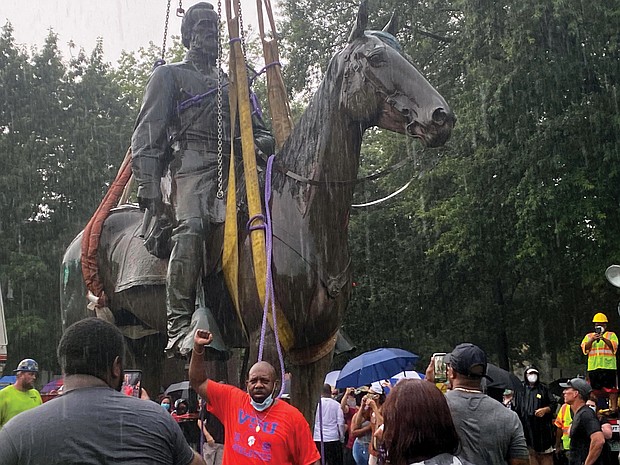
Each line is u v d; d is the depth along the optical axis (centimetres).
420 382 289
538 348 3136
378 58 566
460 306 2767
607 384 1182
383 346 2797
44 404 298
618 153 1900
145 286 673
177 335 579
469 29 1984
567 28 1881
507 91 1939
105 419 291
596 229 2005
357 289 2719
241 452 452
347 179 579
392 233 2753
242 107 607
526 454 425
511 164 2002
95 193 3139
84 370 300
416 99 555
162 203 618
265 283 555
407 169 2294
